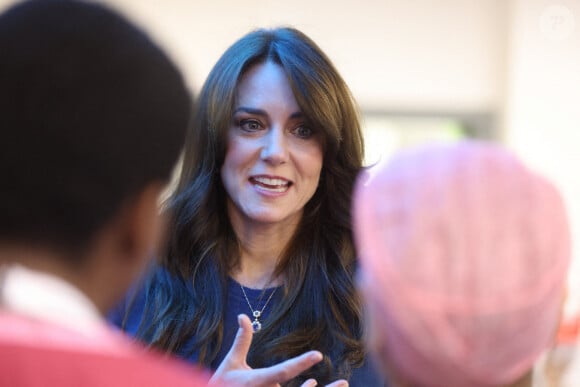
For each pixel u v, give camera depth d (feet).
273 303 9.29
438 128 25.05
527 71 24.63
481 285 3.86
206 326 8.98
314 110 8.84
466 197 3.92
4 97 3.85
